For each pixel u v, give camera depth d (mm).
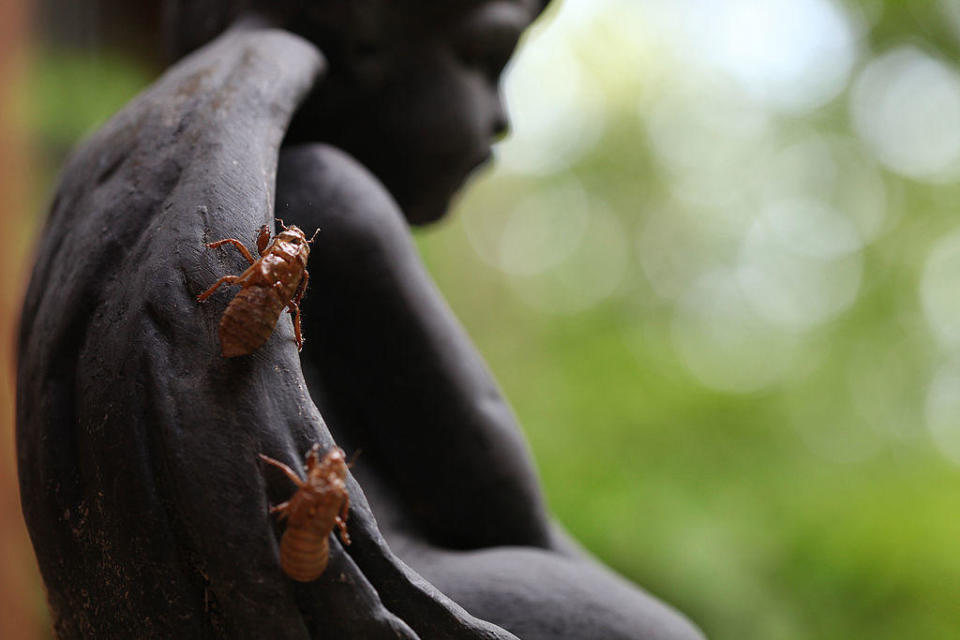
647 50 3482
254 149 549
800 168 3340
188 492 500
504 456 605
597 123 3490
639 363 2049
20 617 1181
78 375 534
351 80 643
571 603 574
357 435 604
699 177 3424
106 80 1362
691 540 1410
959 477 1872
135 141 563
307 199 596
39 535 546
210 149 544
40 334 555
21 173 1288
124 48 1471
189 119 559
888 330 2982
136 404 512
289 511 488
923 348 2947
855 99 3314
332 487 485
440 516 605
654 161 3455
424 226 691
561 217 3422
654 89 3477
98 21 1448
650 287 3277
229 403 504
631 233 3396
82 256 546
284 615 497
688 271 3289
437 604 504
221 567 497
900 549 1603
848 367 2861
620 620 574
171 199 536
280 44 598
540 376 2264
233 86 567
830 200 3289
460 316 2922
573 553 641
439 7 647
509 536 608
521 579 577
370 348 596
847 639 1560
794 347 2861
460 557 591
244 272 517
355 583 499
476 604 569
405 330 594
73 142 1311
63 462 537
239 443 502
